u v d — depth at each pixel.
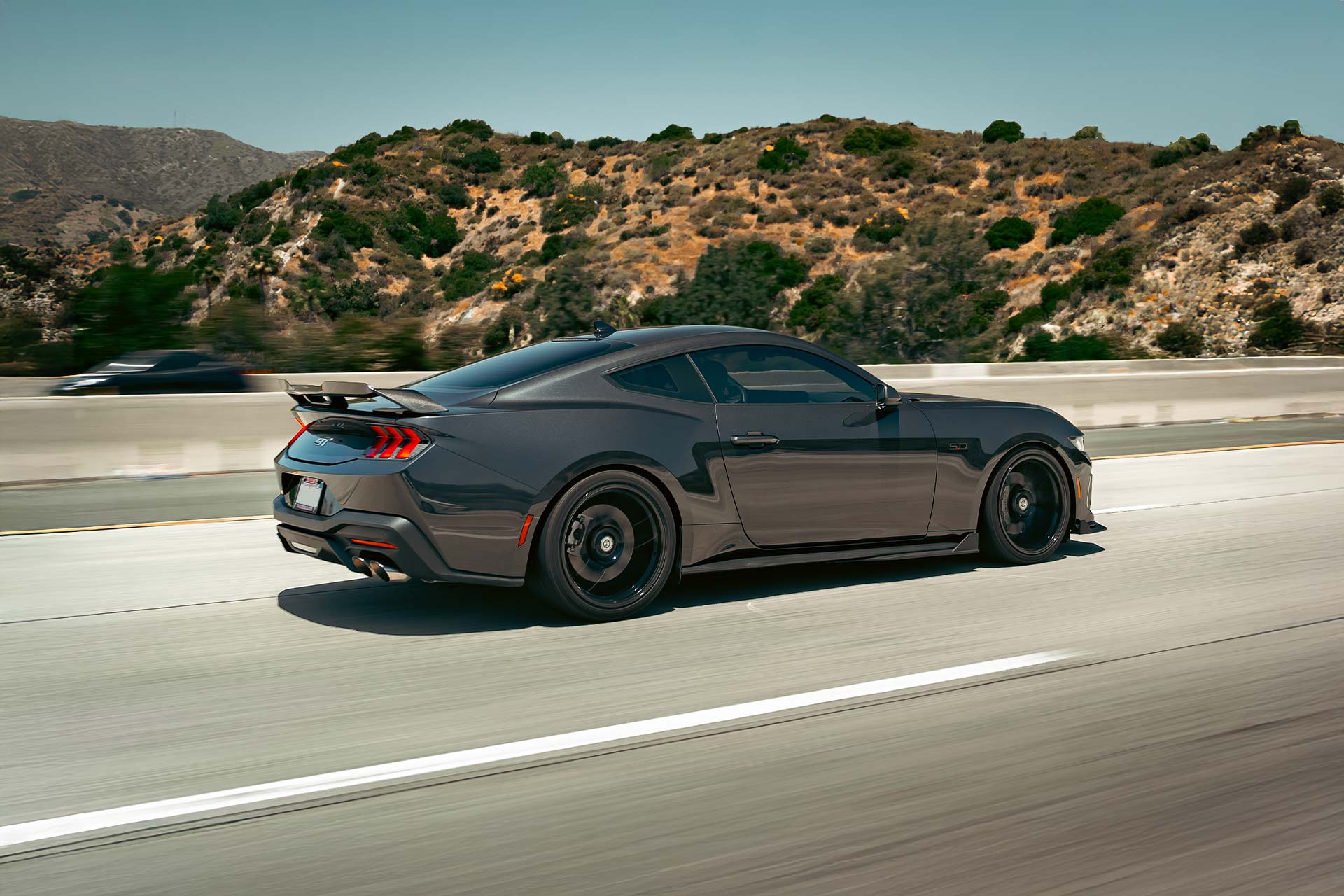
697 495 5.42
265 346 19.38
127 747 3.70
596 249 76.81
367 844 2.97
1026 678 4.43
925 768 3.49
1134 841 2.98
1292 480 10.83
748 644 4.93
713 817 3.14
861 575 6.41
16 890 2.71
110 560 7.04
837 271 68.38
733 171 84.88
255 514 9.05
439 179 98.19
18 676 4.54
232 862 2.86
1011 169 78.88
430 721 3.95
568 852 2.92
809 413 5.78
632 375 5.45
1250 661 4.65
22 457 10.88
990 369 23.53
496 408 5.11
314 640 5.06
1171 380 18.19
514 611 5.56
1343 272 50.94
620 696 4.22
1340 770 3.46
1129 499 9.57
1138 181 71.19
